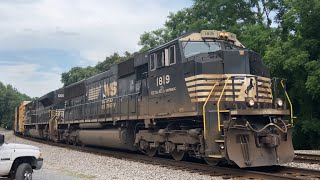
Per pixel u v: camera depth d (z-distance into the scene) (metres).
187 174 11.07
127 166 13.34
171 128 14.03
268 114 11.21
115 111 18.66
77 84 26.19
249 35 26.16
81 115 24.25
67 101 28.25
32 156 9.79
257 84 12.04
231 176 10.57
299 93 25.06
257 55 12.80
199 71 11.96
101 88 21.23
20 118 49.66
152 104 14.80
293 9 23.69
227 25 30.06
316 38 23.53
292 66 21.98
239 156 10.82
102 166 13.67
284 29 25.88
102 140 20.00
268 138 10.94
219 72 11.98
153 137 15.05
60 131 28.69
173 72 13.36
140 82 16.08
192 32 13.50
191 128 12.91
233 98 11.62
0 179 9.55
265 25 28.88
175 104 13.14
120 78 18.52
